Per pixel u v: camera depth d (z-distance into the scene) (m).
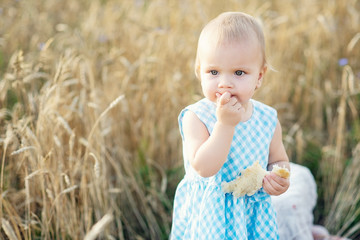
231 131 1.48
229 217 1.62
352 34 4.05
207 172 1.51
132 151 3.16
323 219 2.88
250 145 1.64
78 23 4.88
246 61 1.48
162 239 2.68
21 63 2.47
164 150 3.16
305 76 4.02
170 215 2.82
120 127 3.05
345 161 3.16
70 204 2.29
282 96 3.71
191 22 3.92
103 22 4.25
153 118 3.16
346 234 2.63
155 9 4.30
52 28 4.70
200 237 1.62
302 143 3.30
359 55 4.09
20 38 4.44
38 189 2.35
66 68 2.79
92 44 3.83
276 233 1.73
